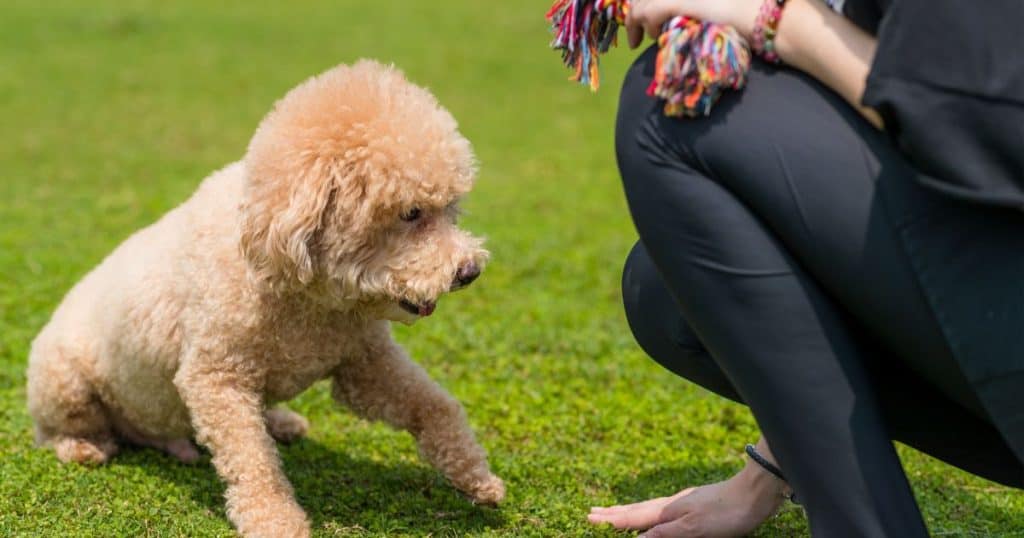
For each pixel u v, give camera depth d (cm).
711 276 231
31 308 521
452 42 1437
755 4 227
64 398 366
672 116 231
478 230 670
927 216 212
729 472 369
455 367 463
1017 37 202
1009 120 199
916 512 225
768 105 225
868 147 218
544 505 339
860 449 225
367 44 1406
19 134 938
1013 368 207
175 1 1695
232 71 1233
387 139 292
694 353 280
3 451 379
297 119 296
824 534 230
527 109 1091
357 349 332
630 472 368
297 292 309
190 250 323
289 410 400
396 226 304
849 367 227
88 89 1127
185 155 890
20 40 1352
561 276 595
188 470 371
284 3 1723
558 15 266
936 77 203
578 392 441
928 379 231
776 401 230
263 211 292
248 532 308
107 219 688
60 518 324
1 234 641
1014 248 207
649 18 239
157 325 334
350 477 362
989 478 264
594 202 762
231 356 316
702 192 229
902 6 206
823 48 220
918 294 215
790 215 222
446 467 328
